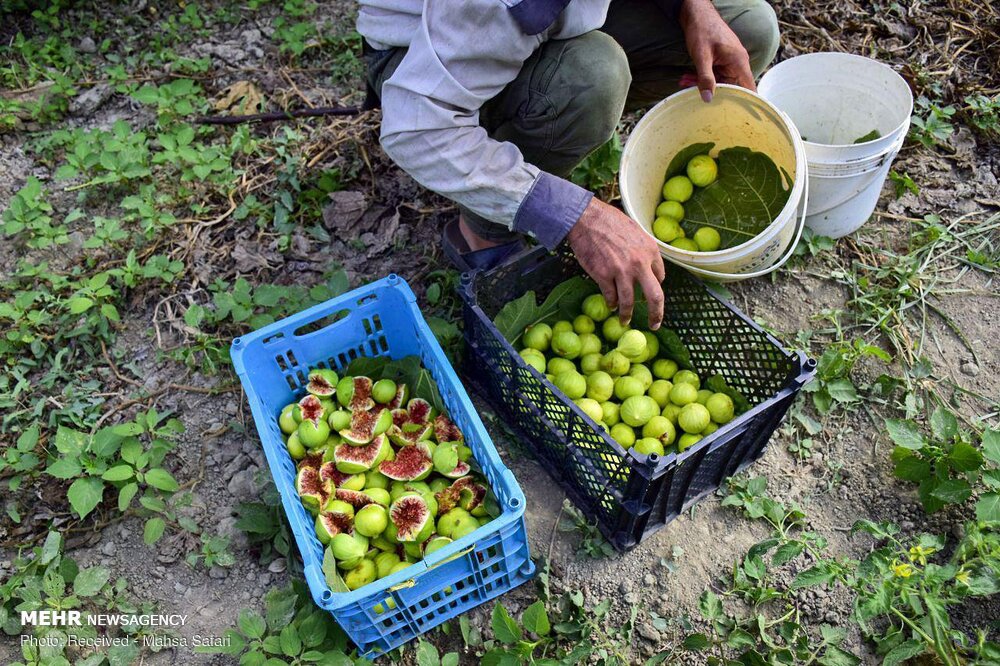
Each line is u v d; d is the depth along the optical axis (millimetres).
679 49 2645
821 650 2164
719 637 2180
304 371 2561
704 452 2098
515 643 2166
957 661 2027
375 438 2312
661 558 2328
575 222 2016
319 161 3229
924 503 2332
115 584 2309
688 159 2787
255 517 2303
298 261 2992
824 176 2615
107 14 3807
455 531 2156
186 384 2701
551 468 2467
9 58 3654
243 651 2195
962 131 3275
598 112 2283
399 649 2182
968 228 3021
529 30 1899
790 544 2191
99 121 3459
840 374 2643
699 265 2402
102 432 2406
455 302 2852
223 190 3129
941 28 3580
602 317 2615
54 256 2990
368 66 2375
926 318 2816
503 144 2059
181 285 2930
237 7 3816
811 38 3598
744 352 2422
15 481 2441
